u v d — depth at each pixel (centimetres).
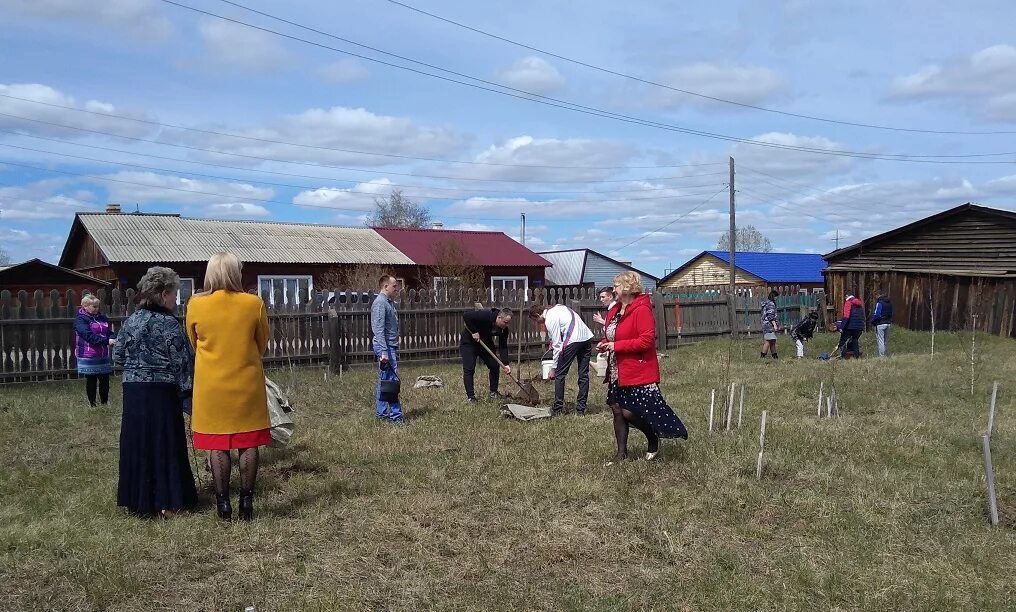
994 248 2203
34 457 737
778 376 1331
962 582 439
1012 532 520
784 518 552
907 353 1806
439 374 1417
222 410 525
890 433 813
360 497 599
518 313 1730
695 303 2100
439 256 3269
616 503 579
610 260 4750
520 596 426
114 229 2789
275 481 643
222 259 535
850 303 1673
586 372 976
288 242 3058
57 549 484
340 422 903
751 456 698
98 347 984
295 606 412
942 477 648
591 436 802
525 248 3772
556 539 509
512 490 612
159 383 549
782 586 437
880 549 489
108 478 654
